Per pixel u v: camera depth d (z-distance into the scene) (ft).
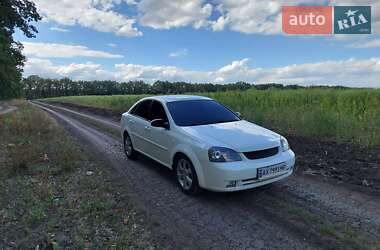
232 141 14.62
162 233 11.76
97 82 413.80
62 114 77.66
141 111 22.12
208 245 10.91
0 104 120.98
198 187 15.16
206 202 14.78
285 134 31.30
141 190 16.55
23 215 13.32
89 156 24.57
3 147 27.53
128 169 20.80
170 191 16.40
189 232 11.84
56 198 15.24
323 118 30.30
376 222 12.24
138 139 21.76
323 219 12.58
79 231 11.81
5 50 97.09
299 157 22.62
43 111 91.50
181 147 15.89
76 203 14.53
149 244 10.94
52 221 12.62
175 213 13.57
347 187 16.28
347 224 12.10
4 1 75.31
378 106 37.78
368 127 27.89
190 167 15.47
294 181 17.51
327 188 16.22
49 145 28.35
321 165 20.36
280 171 14.99
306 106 41.73
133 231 11.89
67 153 24.14
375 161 20.65
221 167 13.80
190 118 17.88
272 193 15.70
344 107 37.96
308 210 13.48
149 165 21.85
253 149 14.37
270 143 15.02
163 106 19.13
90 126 45.96
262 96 52.70
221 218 13.01
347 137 26.99
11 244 11.08
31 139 31.53
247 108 43.98
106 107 95.04
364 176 17.87
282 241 11.03
